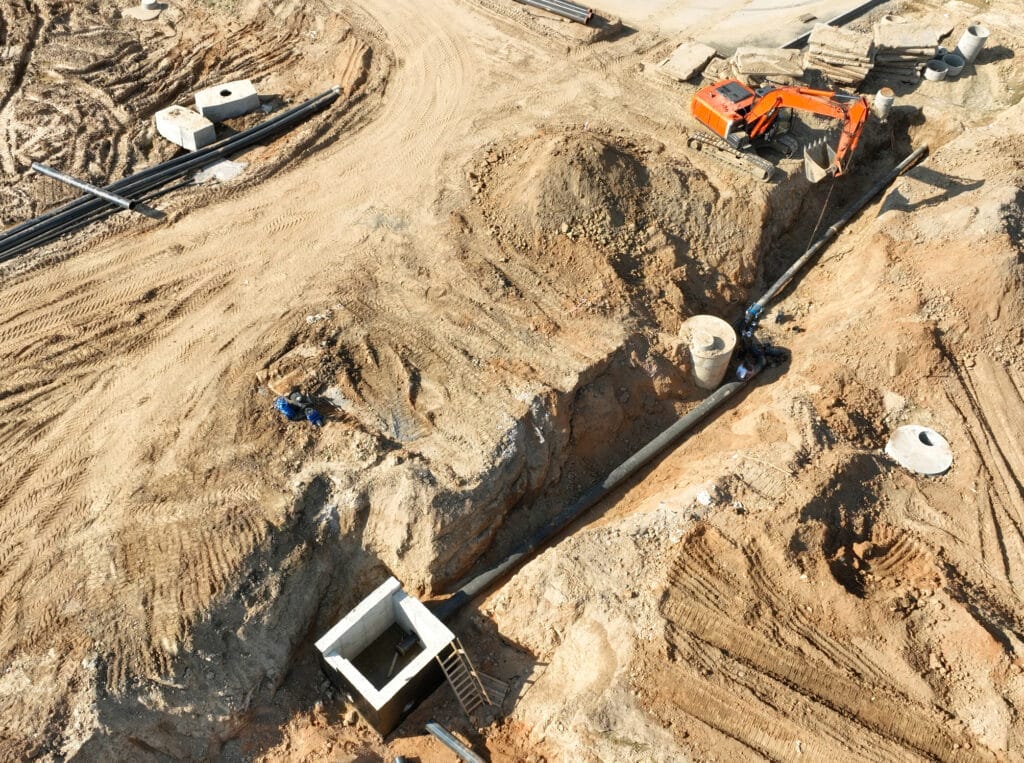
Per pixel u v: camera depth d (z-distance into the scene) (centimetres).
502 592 1515
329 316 1769
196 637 1335
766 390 1848
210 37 2653
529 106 2344
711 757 1241
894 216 2080
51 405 1627
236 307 1800
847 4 2755
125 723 1272
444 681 1464
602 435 1753
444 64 2494
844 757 1245
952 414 1750
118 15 2722
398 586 1453
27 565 1392
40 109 2342
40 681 1270
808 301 2052
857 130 1898
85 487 1495
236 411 1603
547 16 2680
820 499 1534
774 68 2303
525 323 1798
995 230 1948
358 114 2331
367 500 1497
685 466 1712
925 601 1439
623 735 1269
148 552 1406
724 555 1451
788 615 1391
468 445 1570
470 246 1941
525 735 1364
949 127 2308
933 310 1881
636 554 1458
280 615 1409
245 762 1366
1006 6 2748
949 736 1277
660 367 1816
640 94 2388
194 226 2003
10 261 1912
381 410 1625
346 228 1986
